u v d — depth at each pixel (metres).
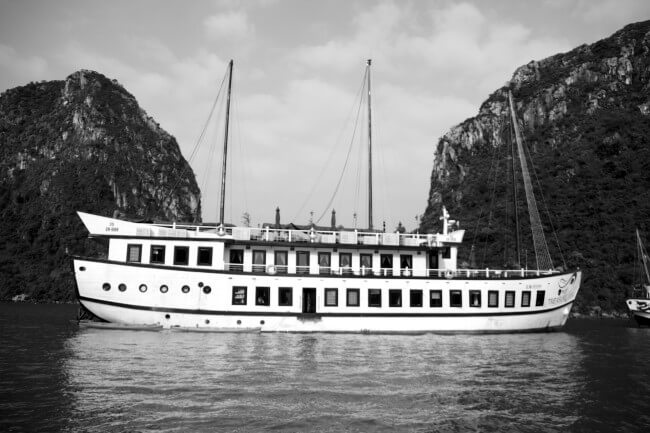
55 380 16.62
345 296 31.28
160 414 13.30
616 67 135.00
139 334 27.61
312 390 16.30
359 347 25.56
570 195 98.75
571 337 33.41
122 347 23.41
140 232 30.03
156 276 28.91
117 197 171.38
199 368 19.09
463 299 32.84
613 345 29.88
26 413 13.14
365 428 12.77
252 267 31.42
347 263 32.94
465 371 20.27
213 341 25.89
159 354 21.77
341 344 26.38
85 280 28.30
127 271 28.69
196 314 29.23
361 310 31.36
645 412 14.72
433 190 154.62
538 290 34.44
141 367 18.97
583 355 25.14
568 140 121.31
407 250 33.81
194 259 30.20
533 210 73.00
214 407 14.06
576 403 15.60
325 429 12.57
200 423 12.67
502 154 134.38
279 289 30.48
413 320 31.94
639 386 17.98
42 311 63.59
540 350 26.59
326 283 31.14
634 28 145.25
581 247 84.38
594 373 20.34
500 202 110.38
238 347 24.30
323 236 32.81
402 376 18.91
